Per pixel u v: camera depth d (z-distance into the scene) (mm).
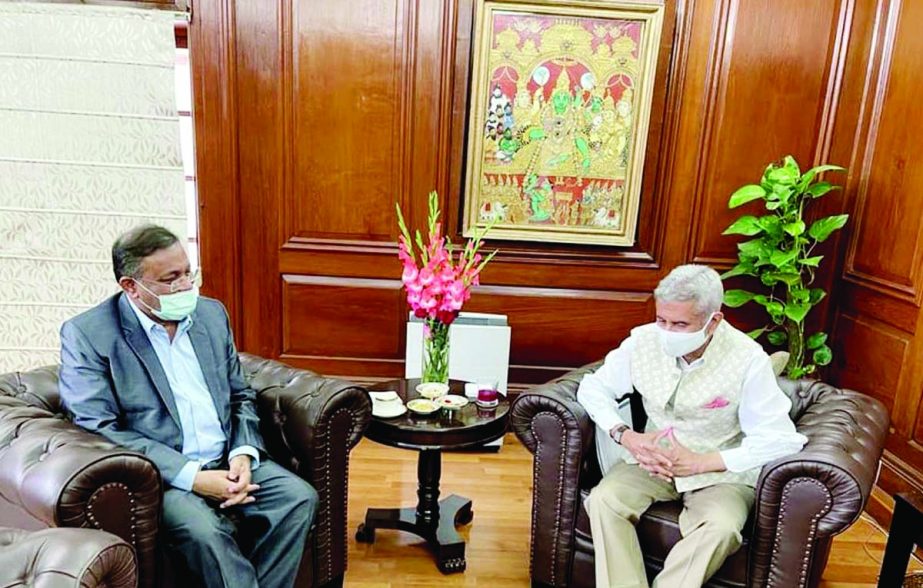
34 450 1338
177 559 1505
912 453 2512
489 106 3006
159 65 2936
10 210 3031
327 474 1816
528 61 2963
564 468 1850
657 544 1731
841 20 2896
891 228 2719
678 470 1668
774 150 3059
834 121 2990
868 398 1943
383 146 3078
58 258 3107
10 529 1150
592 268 3207
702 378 1746
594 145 3057
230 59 2939
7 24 2838
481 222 3135
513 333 3260
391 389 2242
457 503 2344
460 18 2957
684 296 1640
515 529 2334
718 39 2957
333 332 3264
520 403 1883
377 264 3199
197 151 3014
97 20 2869
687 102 3029
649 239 3203
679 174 3102
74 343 1560
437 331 2168
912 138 2600
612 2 2891
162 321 1671
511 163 3074
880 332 2771
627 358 1866
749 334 3066
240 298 3205
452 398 2104
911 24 2621
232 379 1836
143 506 1360
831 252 3123
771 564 1609
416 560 2129
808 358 3197
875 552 2285
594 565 1854
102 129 2986
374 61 2988
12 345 3186
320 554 1833
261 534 1665
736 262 3168
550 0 2883
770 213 3094
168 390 1634
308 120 3035
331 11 2934
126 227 3100
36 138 2967
